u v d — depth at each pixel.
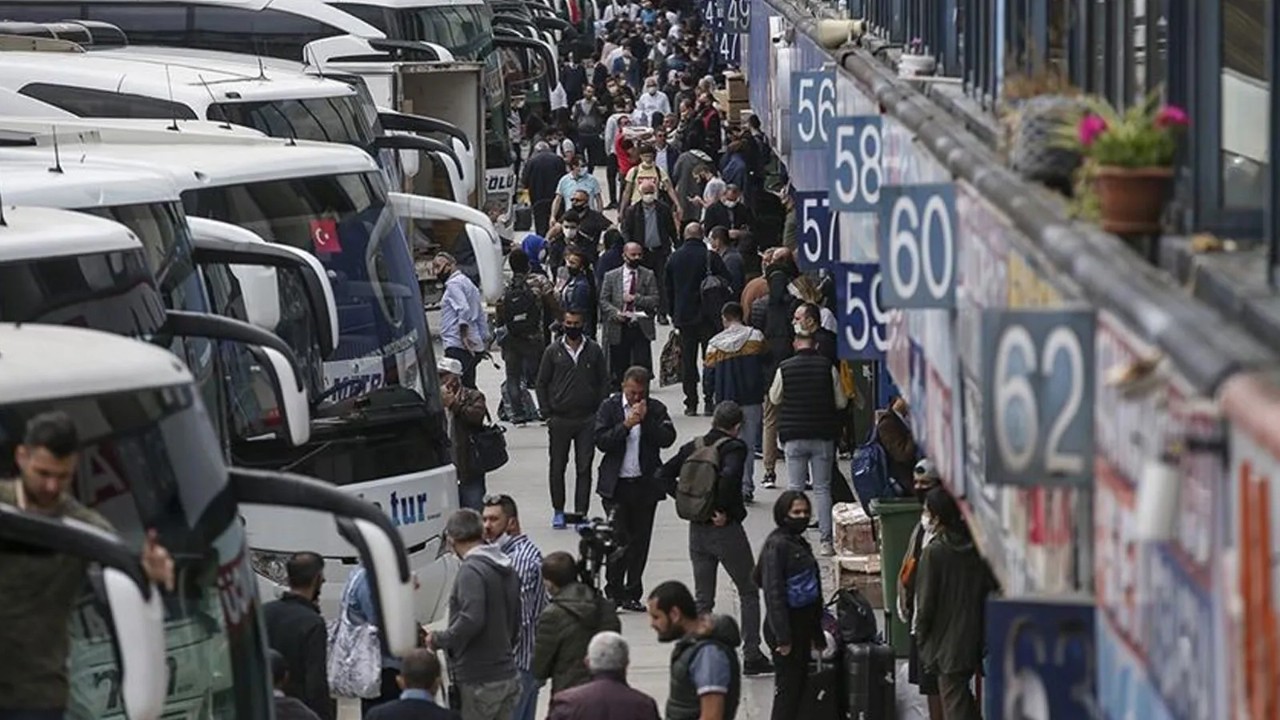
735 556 38.53
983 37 25.47
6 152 33.47
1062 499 16.02
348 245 39.38
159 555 17.45
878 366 44.81
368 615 31.69
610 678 26.98
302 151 39.69
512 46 89.25
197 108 50.28
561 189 77.69
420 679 26.97
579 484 48.00
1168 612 12.73
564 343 47.78
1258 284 13.77
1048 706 15.46
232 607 21.52
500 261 43.03
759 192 76.56
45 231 25.34
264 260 33.59
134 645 17.12
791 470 44.81
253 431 36.88
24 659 19.81
